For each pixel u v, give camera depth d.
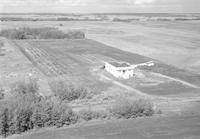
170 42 93.56
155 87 40.94
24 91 34.22
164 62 59.94
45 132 24.83
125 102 29.80
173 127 26.55
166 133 25.19
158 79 45.47
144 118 28.81
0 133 24.02
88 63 57.25
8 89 37.38
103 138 23.83
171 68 53.66
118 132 25.06
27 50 73.25
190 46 84.81
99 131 25.20
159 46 84.50
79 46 81.94
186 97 36.53
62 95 34.28
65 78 44.91
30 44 85.69
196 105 33.50
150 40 98.69
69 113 27.34
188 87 41.12
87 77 46.03
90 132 24.97
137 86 41.44
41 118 25.70
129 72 46.88
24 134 24.38
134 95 36.81
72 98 34.59
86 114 28.08
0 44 77.75
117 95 36.22
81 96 35.06
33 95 30.48
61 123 26.22
